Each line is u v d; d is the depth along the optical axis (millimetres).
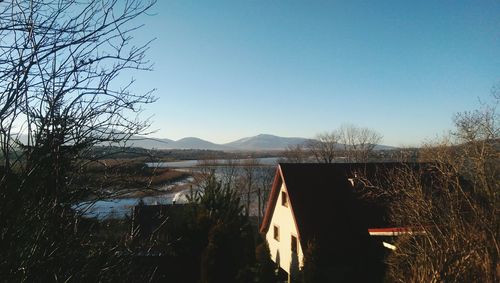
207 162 62094
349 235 17938
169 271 10469
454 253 7562
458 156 11469
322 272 15445
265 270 16531
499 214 8656
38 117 2773
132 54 3115
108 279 4188
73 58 2855
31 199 2799
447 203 9719
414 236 9750
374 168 20781
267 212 23891
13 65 2547
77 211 3443
